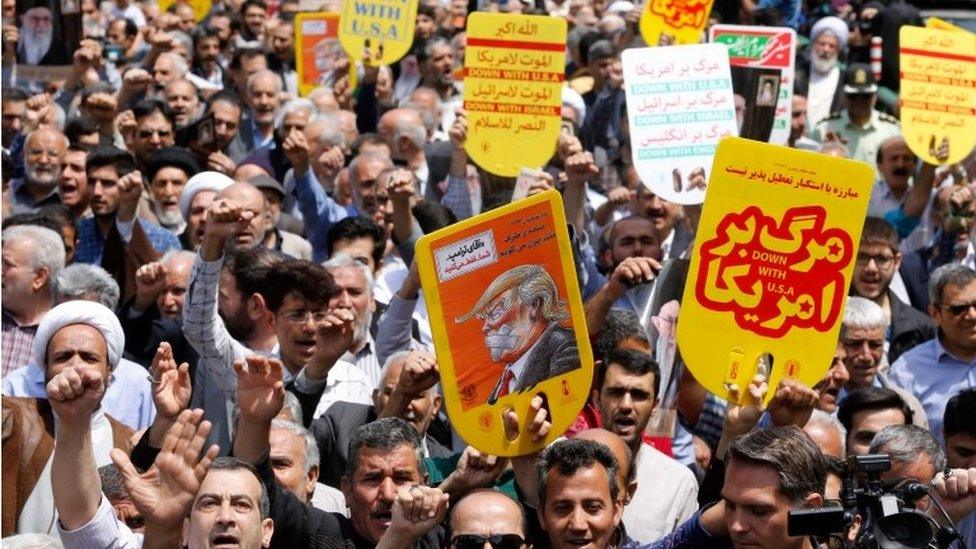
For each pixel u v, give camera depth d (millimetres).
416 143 23438
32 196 21562
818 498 9844
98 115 23203
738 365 11867
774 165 11836
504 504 10812
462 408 11125
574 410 11336
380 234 18453
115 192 19375
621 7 33938
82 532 10086
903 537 8875
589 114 26812
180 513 10047
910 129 20875
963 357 16391
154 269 15438
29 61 25344
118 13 35969
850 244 11852
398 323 15523
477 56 19141
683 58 17469
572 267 11336
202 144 23188
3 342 15266
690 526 10562
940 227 20219
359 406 13797
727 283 11875
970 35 20922
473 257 11148
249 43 31953
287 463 11953
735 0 33000
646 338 14039
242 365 10758
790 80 21422
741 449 9898
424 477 11719
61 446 10031
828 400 14859
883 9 30719
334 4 33625
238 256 14539
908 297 19641
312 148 22859
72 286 15141
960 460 13016
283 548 11086
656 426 14617
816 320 11859
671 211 20297
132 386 14414
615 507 11031
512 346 11211
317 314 13906
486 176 20016
